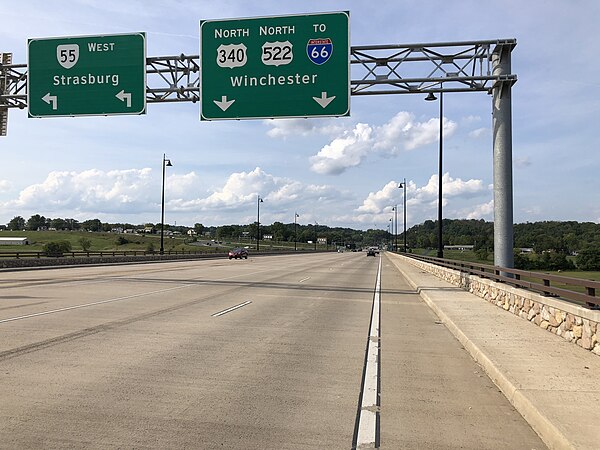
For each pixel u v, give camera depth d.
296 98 17.84
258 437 5.12
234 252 69.25
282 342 10.18
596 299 8.43
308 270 39.81
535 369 7.36
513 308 13.60
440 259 28.95
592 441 4.62
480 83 18.00
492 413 5.95
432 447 4.91
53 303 15.70
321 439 5.08
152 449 4.77
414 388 6.97
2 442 4.89
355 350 9.53
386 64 18.09
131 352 8.93
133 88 19.12
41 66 19.66
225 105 18.16
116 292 19.52
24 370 7.58
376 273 37.97
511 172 17.58
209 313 14.10
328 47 17.72
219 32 18.23
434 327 12.47
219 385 6.99
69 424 5.40
